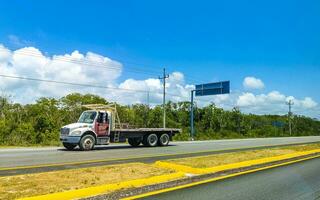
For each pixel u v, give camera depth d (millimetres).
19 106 57000
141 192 9805
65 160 17031
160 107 69125
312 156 21719
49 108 59125
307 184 11555
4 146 28953
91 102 65438
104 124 24625
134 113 62562
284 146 29656
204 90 52594
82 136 23188
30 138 40125
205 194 9695
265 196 9648
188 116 77938
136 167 13781
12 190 9188
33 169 13602
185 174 12492
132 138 26922
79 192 9250
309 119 127062
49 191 9188
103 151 22469
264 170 14797
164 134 28500
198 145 30250
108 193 9375
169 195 9484
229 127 80500
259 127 91750
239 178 12555
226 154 20359
